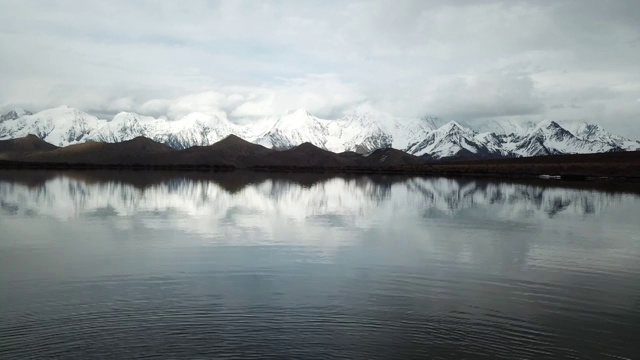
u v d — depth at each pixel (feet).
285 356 47.65
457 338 52.42
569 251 97.66
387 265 82.99
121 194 222.89
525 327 55.72
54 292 66.28
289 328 54.24
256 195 230.07
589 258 91.04
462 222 138.10
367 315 58.70
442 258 89.40
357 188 293.64
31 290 67.21
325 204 187.52
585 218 150.82
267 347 49.62
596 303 63.98
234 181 370.73
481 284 72.13
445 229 124.36
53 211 152.66
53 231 115.03
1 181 304.30
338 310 60.08
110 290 67.26
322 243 102.32
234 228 122.31
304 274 76.43
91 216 142.51
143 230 117.91
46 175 409.90
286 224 130.41
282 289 68.44
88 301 62.49
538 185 326.03
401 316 58.44
